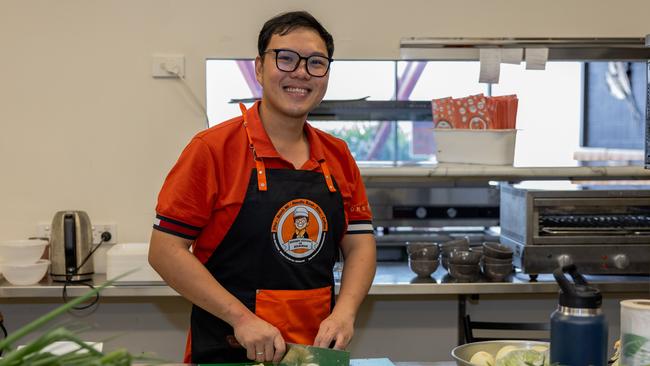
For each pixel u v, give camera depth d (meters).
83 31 2.91
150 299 2.98
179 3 2.93
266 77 1.85
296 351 1.67
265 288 1.88
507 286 2.74
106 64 2.93
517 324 2.40
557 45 3.00
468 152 2.99
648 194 2.75
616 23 3.07
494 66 2.99
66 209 2.96
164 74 2.94
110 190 2.97
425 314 3.05
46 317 0.94
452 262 2.81
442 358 3.06
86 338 2.96
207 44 2.95
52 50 2.91
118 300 2.97
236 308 1.77
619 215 2.78
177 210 1.83
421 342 3.06
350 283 1.98
